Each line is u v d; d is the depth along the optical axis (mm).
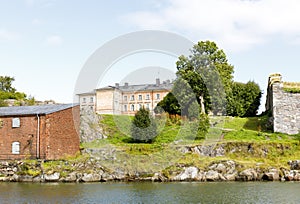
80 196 24406
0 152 36688
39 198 23891
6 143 36594
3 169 33250
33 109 38000
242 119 49188
